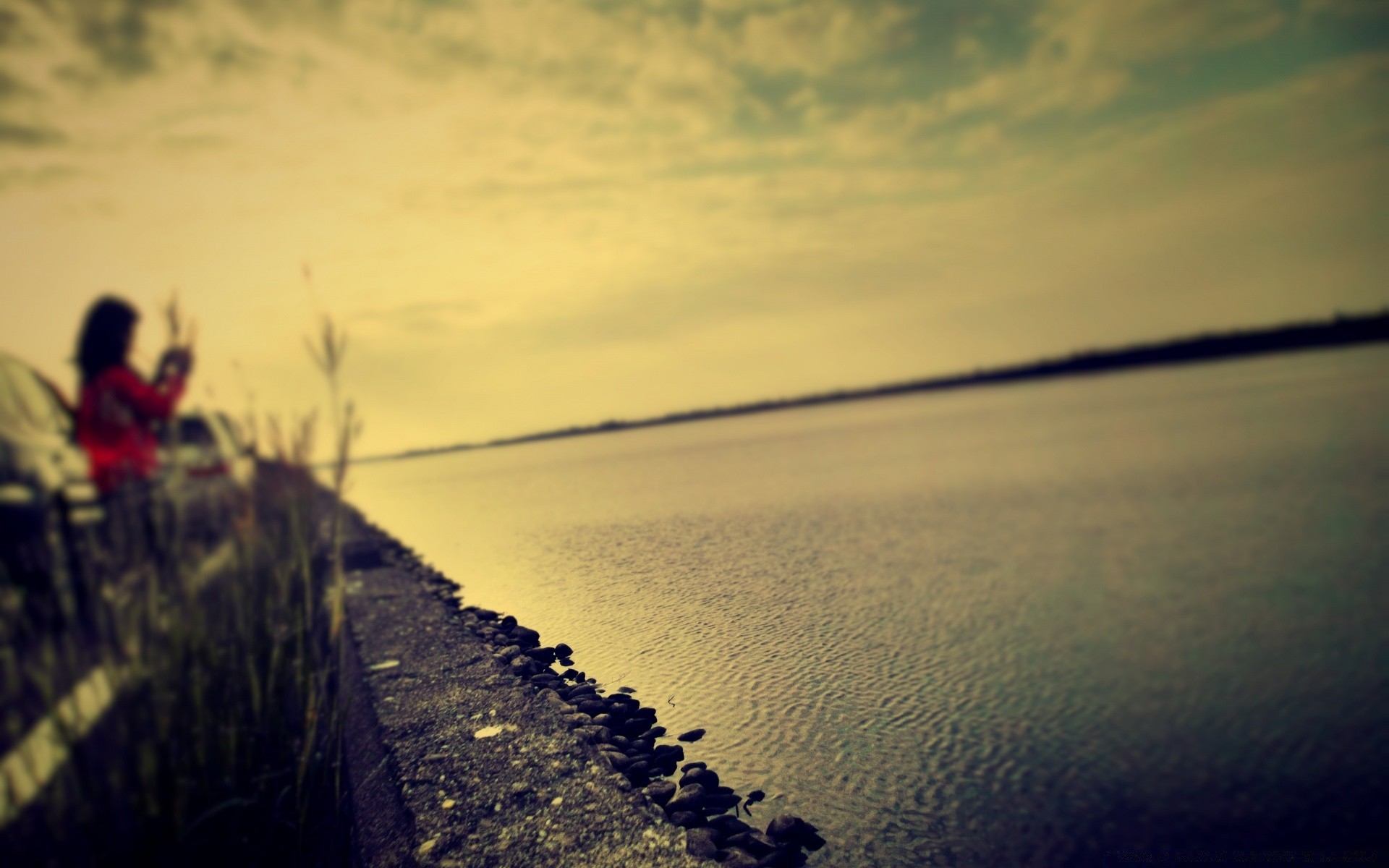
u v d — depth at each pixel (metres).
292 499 2.10
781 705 2.84
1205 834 2.29
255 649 2.24
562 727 2.54
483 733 2.48
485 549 6.86
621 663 3.34
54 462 2.75
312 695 1.95
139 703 1.55
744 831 1.95
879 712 2.79
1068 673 3.46
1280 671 3.85
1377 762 2.90
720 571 5.30
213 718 1.86
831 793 2.22
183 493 1.73
